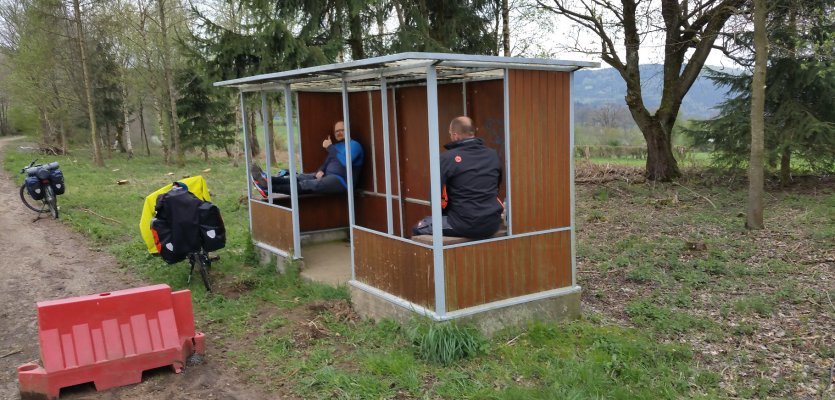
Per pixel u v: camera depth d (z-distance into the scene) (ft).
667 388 13.14
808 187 41.73
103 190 48.49
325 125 25.71
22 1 74.59
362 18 42.88
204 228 19.94
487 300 15.51
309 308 17.84
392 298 16.25
